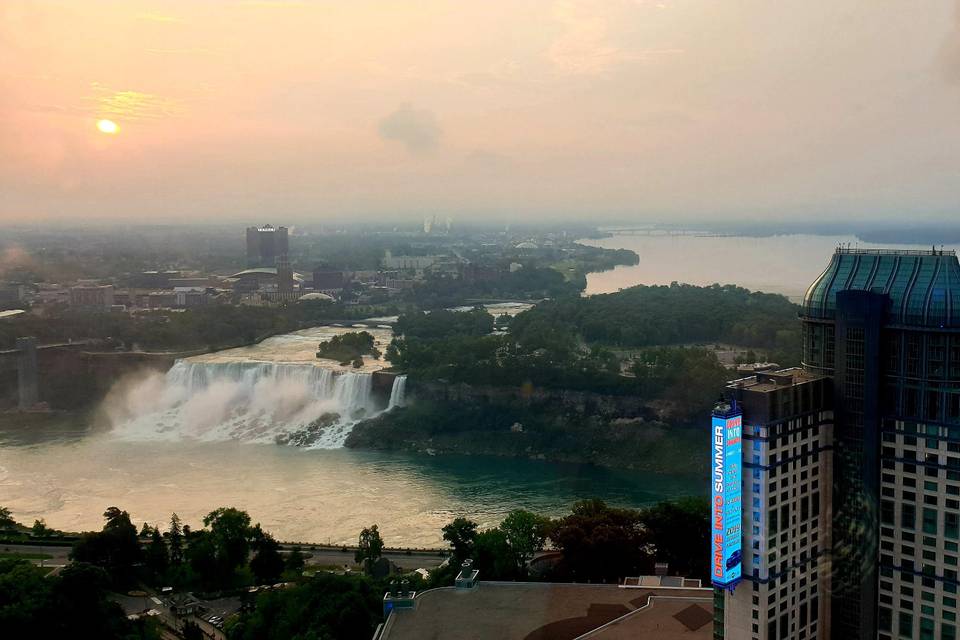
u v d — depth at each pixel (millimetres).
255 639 158500
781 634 122375
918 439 121500
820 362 131000
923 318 119188
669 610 143375
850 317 125125
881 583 127000
